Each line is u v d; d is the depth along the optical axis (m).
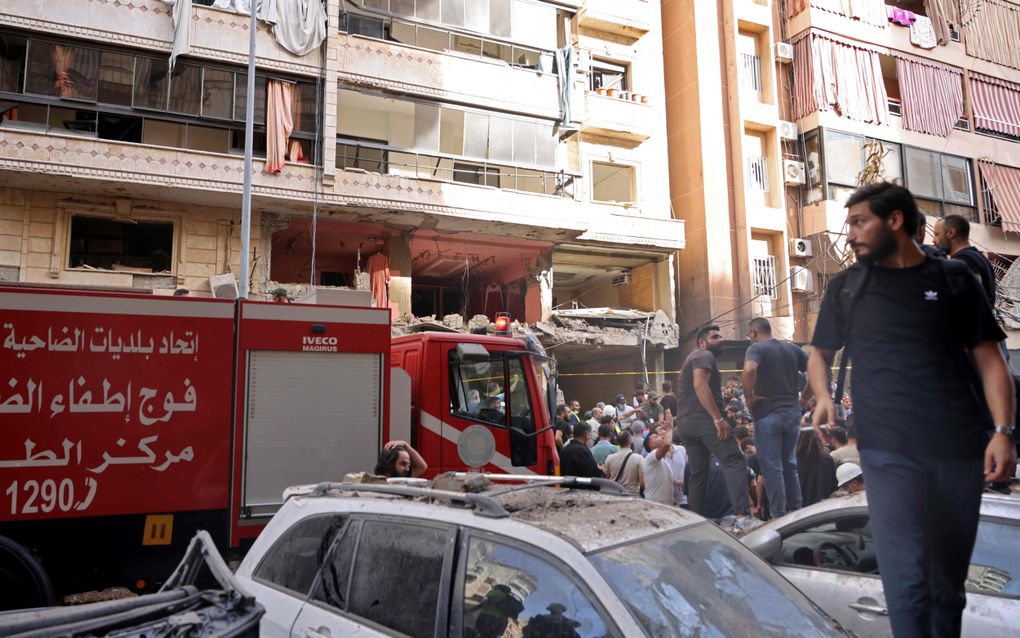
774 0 25.89
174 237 17.05
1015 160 28.12
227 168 16.42
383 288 19.14
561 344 20.81
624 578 2.70
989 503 4.07
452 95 19.05
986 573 3.87
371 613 3.17
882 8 26.33
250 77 15.20
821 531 4.56
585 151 22.17
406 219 18.70
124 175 15.42
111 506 5.65
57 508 5.51
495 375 8.16
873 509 2.42
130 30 15.90
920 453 2.35
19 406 5.51
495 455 7.92
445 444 7.70
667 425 9.86
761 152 24.64
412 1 19.06
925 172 25.84
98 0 15.64
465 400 7.91
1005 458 2.26
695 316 23.16
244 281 14.40
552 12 21.09
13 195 15.73
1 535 5.34
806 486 6.94
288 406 6.43
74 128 15.63
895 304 2.45
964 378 2.39
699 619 2.69
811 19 24.81
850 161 24.42
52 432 5.57
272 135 16.95
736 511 6.35
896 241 2.46
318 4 17.66
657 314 22.28
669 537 3.08
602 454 10.41
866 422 2.46
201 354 6.13
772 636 2.77
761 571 3.17
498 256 22.03
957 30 28.17
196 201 16.94
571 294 26.69
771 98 24.62
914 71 26.56
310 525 3.72
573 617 2.62
